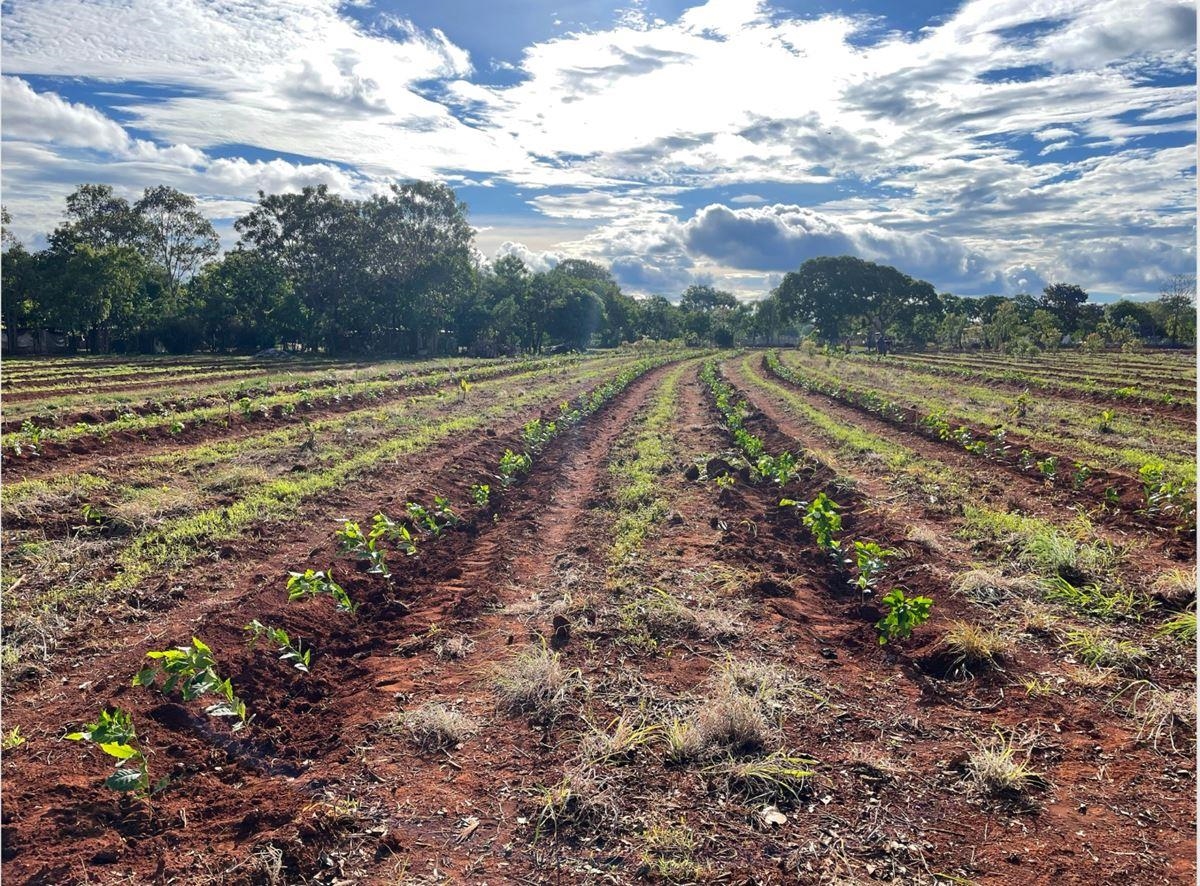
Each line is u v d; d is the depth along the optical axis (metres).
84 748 5.08
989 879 3.96
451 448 15.97
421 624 7.36
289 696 6.08
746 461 14.79
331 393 24.42
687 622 7.06
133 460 13.62
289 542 9.74
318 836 4.21
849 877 3.97
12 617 7.12
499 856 4.16
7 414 18.86
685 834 4.27
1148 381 31.72
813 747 5.17
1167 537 9.45
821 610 7.69
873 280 101.31
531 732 5.36
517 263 80.62
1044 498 11.85
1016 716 5.57
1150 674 6.11
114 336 63.56
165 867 4.00
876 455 15.12
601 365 47.03
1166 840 4.22
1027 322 88.19
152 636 6.86
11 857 4.03
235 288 64.31
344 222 62.78
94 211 72.69
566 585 8.16
